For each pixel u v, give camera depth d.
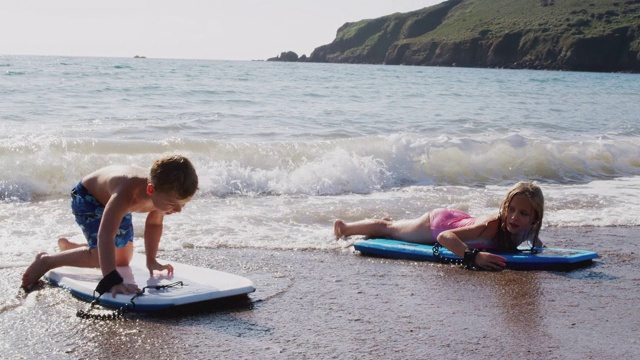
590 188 9.48
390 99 23.14
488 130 14.48
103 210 4.34
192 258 5.19
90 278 4.32
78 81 23.58
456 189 9.13
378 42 169.25
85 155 8.52
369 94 25.39
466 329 3.75
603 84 46.59
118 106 15.72
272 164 9.38
